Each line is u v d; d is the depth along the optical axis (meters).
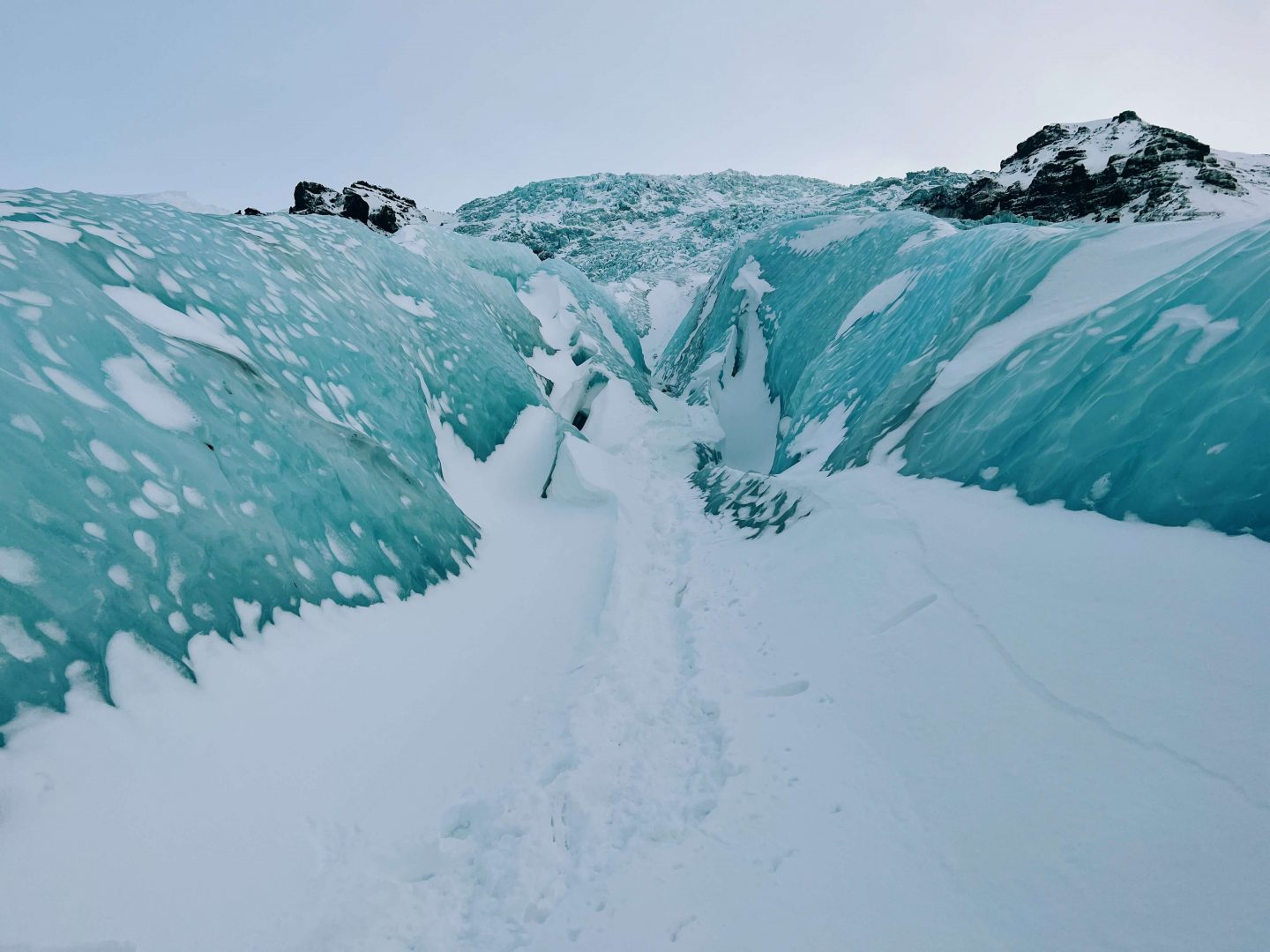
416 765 4.39
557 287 24.34
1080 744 3.01
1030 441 5.44
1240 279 4.55
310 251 10.28
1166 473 4.11
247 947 2.92
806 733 4.16
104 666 3.40
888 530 5.95
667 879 3.29
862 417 10.38
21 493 3.56
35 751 2.89
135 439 4.52
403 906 3.37
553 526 10.18
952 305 10.36
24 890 2.52
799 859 3.17
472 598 7.09
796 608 5.93
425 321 12.38
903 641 4.45
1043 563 4.23
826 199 68.31
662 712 4.98
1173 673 3.04
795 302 22.11
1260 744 2.58
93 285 5.54
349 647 5.08
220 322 7.01
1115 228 7.46
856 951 2.57
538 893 3.41
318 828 3.63
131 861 2.86
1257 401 3.84
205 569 4.35
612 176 100.88
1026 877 2.60
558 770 4.45
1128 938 2.23
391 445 8.59
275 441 5.94
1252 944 2.05
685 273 53.97
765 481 9.97
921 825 3.07
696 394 23.75
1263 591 3.15
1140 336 5.01
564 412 17.14
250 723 3.88
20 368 4.16
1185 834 2.45
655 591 7.73
